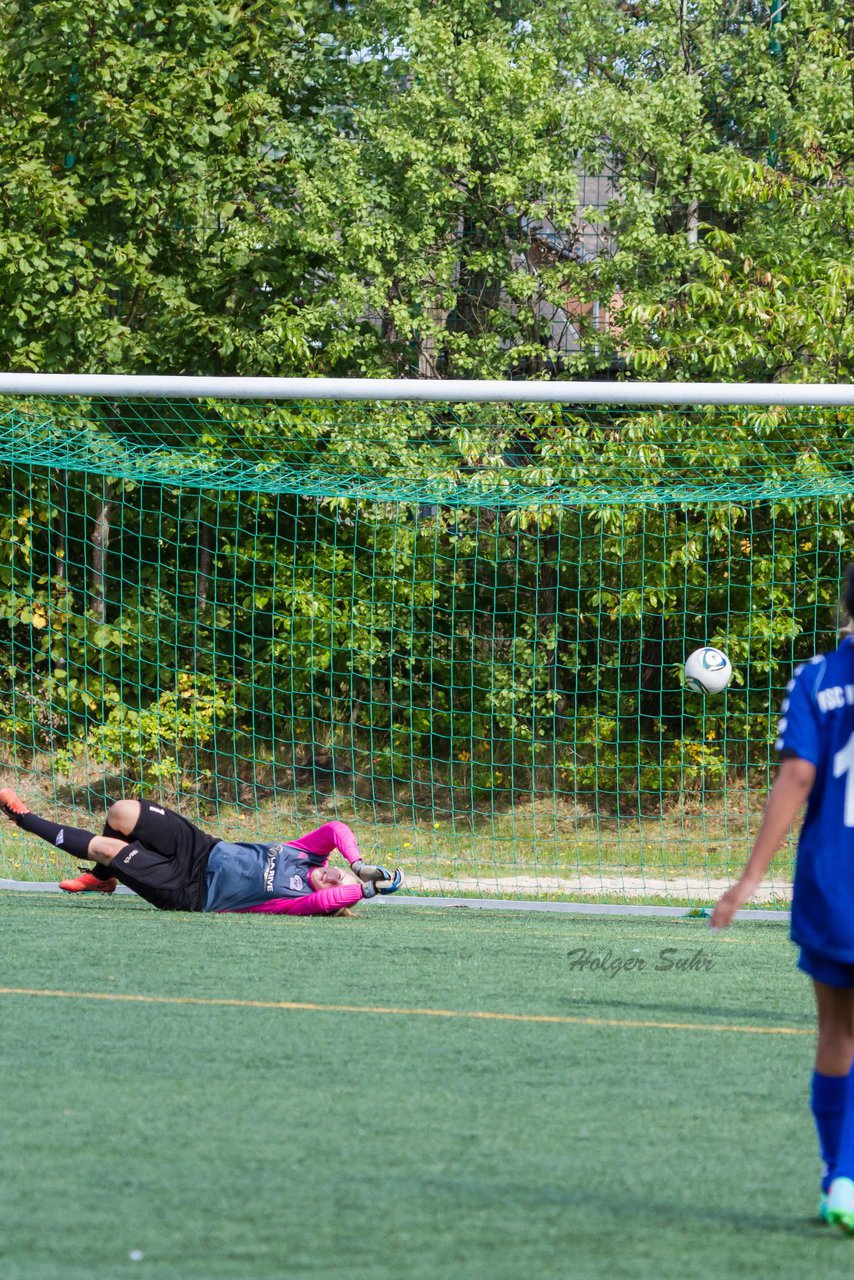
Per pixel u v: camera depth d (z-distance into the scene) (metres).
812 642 46.25
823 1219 10.18
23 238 46.09
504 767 48.53
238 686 49.69
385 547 48.47
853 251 46.66
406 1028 16.59
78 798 46.78
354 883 27.39
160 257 50.91
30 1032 16.02
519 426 42.41
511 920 29.00
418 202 48.25
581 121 47.16
